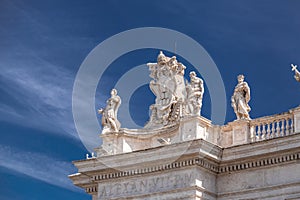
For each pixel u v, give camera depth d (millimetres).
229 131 77000
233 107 77188
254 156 73250
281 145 71688
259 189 73062
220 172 75812
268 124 75188
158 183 76438
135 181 78062
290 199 71000
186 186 74438
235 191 74438
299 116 73000
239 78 77688
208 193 74938
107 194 79438
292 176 71500
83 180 84188
